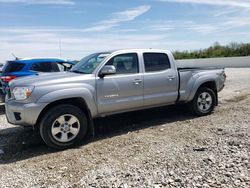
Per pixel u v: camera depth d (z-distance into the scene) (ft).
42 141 18.30
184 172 12.10
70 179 12.17
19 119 16.10
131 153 14.99
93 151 15.81
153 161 13.61
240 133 17.07
